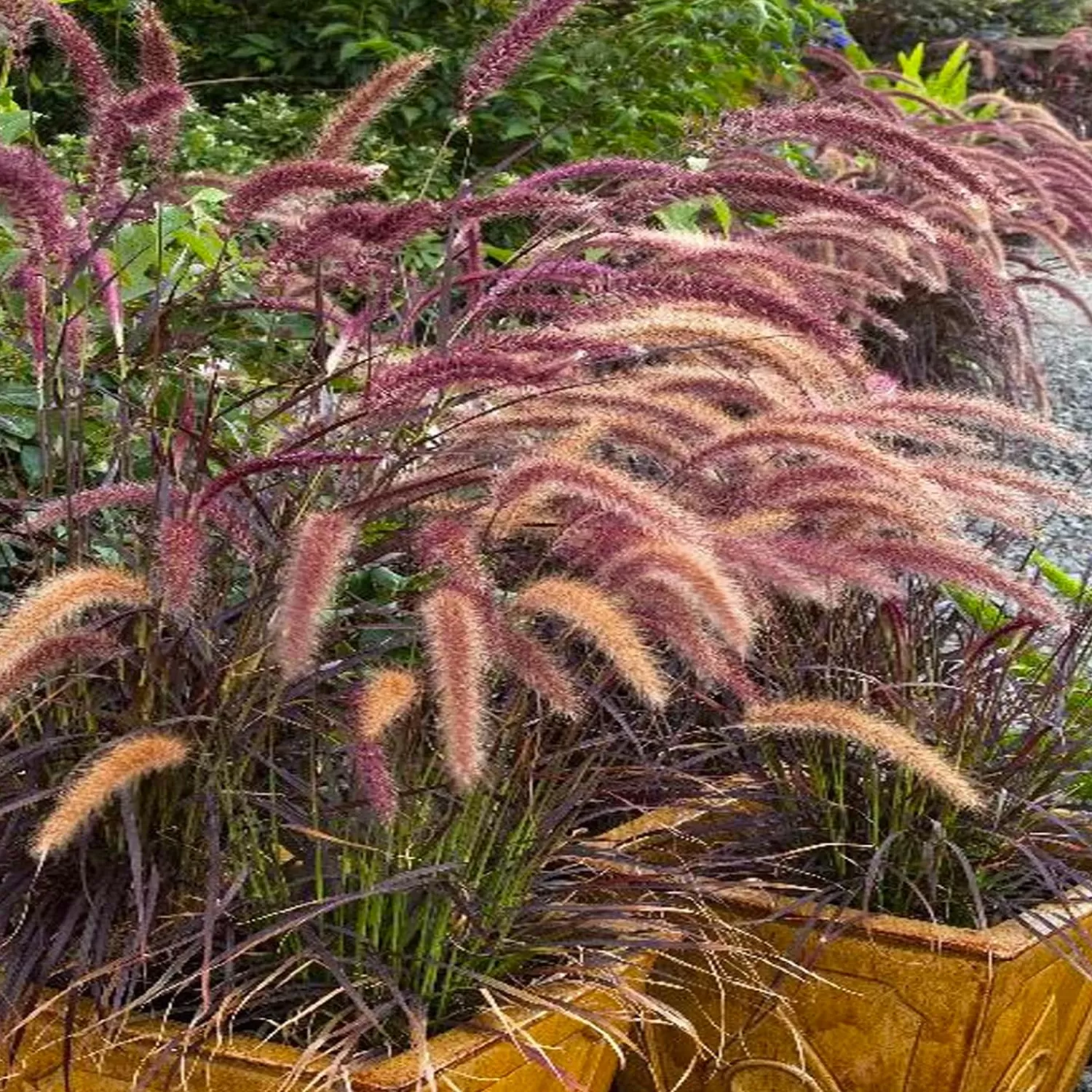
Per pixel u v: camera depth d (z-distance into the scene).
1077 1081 3.31
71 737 2.22
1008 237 8.96
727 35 8.30
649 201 2.71
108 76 2.47
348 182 2.24
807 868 2.96
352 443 2.45
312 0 7.57
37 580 2.47
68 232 2.31
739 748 3.19
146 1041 2.19
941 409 2.61
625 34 7.89
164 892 2.29
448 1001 2.36
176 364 3.16
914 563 2.49
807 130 2.94
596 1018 2.24
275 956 2.32
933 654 3.13
